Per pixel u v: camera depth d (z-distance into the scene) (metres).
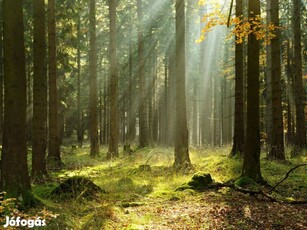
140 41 24.94
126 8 29.64
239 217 7.31
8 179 7.36
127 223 6.94
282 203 8.39
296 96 19.31
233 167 12.21
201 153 16.88
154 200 8.93
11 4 7.51
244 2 19.16
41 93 12.06
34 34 12.05
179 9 13.36
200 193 9.56
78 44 25.73
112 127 19.31
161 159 15.97
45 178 11.78
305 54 27.41
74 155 22.22
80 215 7.29
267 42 11.77
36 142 11.98
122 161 16.31
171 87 30.47
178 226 6.82
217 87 34.28
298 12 19.38
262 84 25.95
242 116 14.46
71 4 20.98
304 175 11.53
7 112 7.47
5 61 7.49
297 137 19.05
